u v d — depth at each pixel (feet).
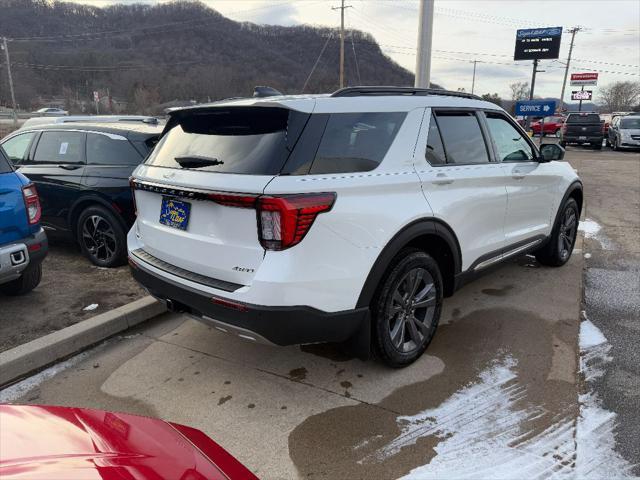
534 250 15.93
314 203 8.34
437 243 11.51
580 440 8.53
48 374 11.03
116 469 4.80
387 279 9.91
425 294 10.98
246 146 9.00
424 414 9.34
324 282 8.70
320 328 8.86
